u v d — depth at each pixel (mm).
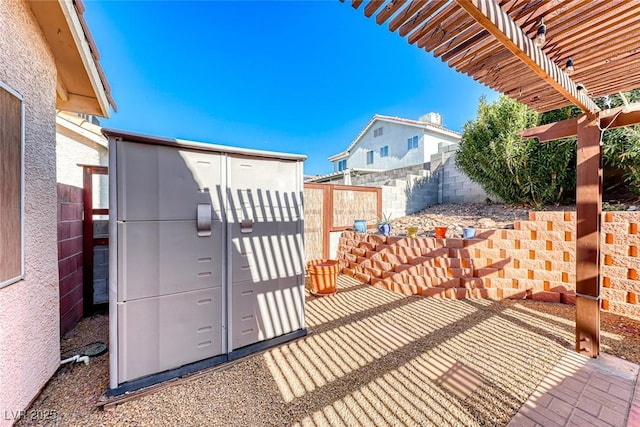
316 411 1982
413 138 14570
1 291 1651
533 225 4152
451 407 2006
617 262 3549
